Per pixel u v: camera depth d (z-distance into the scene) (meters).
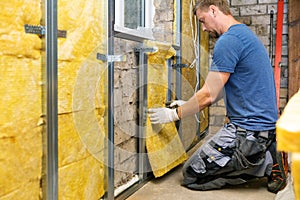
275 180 2.01
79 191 1.42
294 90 3.31
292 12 3.30
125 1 2.03
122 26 1.86
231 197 1.95
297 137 0.29
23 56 1.08
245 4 3.53
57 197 1.24
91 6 1.44
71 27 1.31
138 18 2.16
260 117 2.00
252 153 1.98
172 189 2.06
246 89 2.01
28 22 1.09
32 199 1.15
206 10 2.13
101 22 1.53
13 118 1.04
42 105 1.18
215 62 2.00
